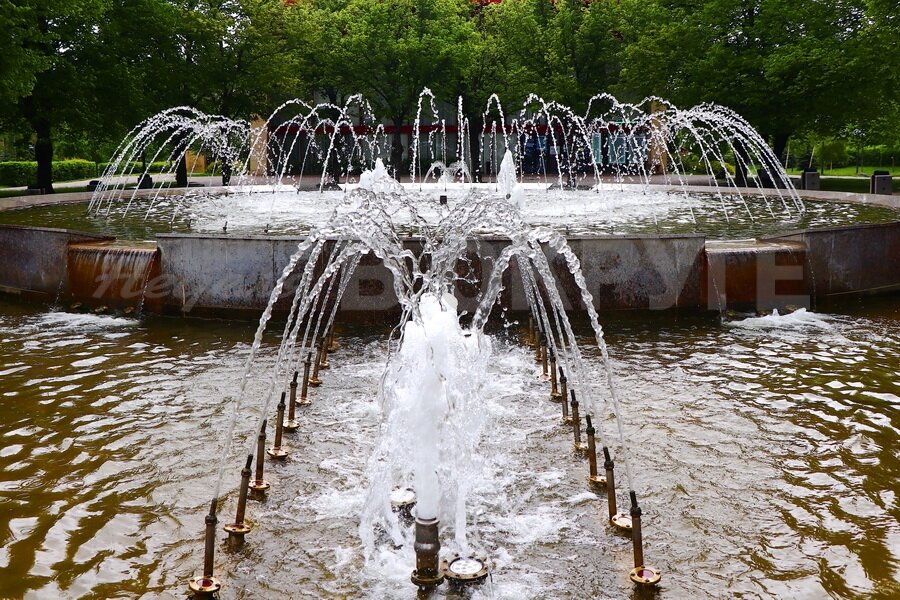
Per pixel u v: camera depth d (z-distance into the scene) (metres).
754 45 25.20
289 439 5.72
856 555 4.08
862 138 30.16
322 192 21.70
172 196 21.25
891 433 5.73
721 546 4.19
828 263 9.65
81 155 49.25
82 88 21.86
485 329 8.74
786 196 18.89
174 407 6.36
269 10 28.58
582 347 8.03
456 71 33.50
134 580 3.92
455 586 3.84
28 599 3.73
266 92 29.66
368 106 34.00
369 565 4.04
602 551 4.16
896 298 10.16
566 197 19.86
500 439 5.68
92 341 8.34
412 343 4.39
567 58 33.62
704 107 25.69
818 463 5.23
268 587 3.85
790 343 8.11
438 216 13.06
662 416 6.08
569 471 5.15
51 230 10.04
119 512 4.61
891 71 22.48
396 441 4.83
